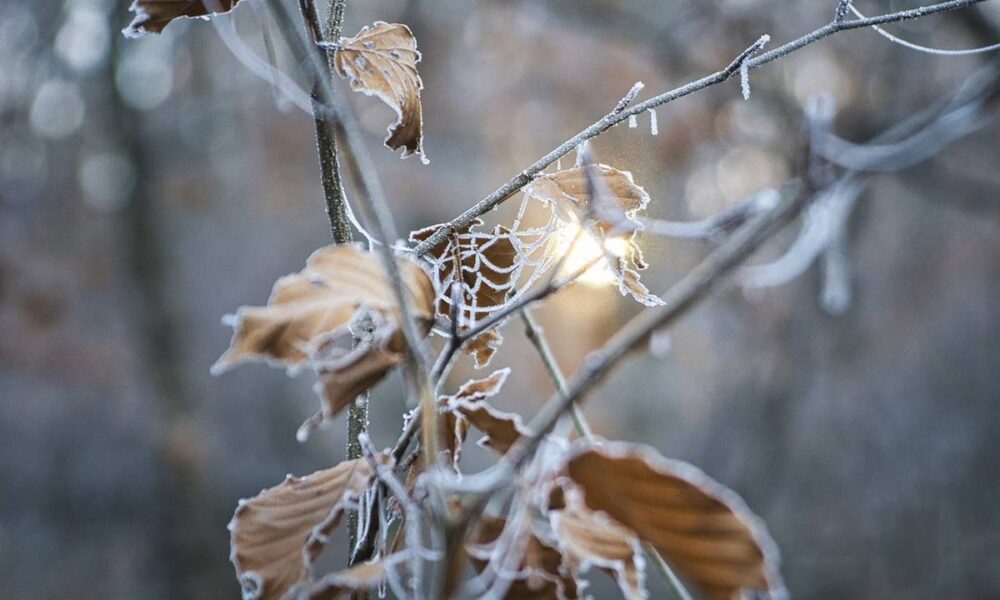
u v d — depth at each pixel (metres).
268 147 9.37
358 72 0.94
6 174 8.02
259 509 0.76
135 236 8.21
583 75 7.40
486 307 0.90
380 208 0.67
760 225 0.66
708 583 0.58
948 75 5.90
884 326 10.72
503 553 0.68
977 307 11.17
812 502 9.48
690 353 10.26
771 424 8.82
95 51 8.06
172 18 0.90
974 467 10.34
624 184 0.92
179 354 8.20
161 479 8.02
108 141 8.66
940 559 8.95
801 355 8.26
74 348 8.28
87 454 9.57
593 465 0.59
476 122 8.36
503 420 0.77
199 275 12.33
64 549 9.21
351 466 0.79
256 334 0.66
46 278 8.02
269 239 12.45
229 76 9.32
